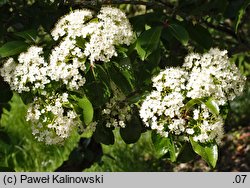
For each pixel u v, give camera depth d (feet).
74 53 1.46
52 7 1.83
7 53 1.53
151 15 1.82
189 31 1.78
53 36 1.55
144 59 1.66
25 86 1.52
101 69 1.50
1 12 1.91
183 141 1.54
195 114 1.46
